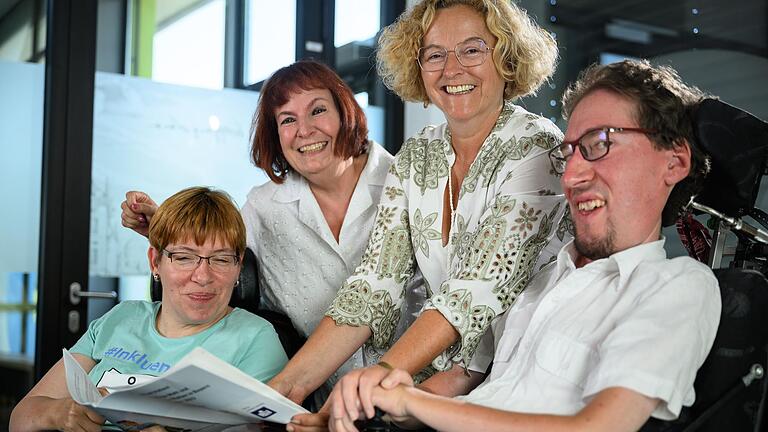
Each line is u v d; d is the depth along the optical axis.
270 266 2.19
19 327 3.36
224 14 3.79
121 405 1.36
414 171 1.81
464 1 1.72
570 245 1.48
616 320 1.28
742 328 1.28
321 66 2.06
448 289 1.56
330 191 2.11
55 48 3.41
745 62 3.22
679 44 3.42
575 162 1.35
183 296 1.76
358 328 1.74
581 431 1.15
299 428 1.37
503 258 1.57
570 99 1.52
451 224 1.73
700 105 1.37
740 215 1.49
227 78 3.78
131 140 3.55
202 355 1.26
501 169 1.66
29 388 3.38
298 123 2.01
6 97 3.37
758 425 1.28
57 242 3.39
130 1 3.55
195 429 1.41
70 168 3.42
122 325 1.84
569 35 3.79
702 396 1.29
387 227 1.81
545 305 1.38
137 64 3.57
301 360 1.68
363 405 1.31
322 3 4.09
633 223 1.33
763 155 1.41
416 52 1.78
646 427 1.24
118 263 3.50
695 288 1.26
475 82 1.70
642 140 1.32
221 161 3.75
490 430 1.20
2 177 3.36
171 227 1.75
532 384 1.33
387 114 4.27
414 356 1.50
